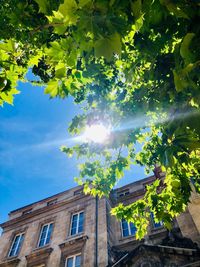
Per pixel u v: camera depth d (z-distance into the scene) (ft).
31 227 62.49
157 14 6.81
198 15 5.97
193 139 9.12
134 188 62.54
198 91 7.07
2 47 10.80
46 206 65.26
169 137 9.58
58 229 56.80
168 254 38.37
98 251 45.91
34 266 51.13
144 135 26.05
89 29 5.77
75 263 46.83
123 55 15.01
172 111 9.86
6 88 9.73
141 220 25.84
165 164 10.87
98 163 26.55
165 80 11.56
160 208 23.25
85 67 14.32
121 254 44.70
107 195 26.86
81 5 5.57
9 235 63.82
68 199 63.41
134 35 10.40
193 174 24.13
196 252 36.09
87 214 55.93
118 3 5.74
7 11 11.69
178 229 43.68
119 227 53.47
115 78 20.79
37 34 12.41
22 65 13.46
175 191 21.56
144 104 13.94
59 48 8.07
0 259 57.26
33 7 11.03
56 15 6.63
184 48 5.45
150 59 11.50
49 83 11.22
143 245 41.06
